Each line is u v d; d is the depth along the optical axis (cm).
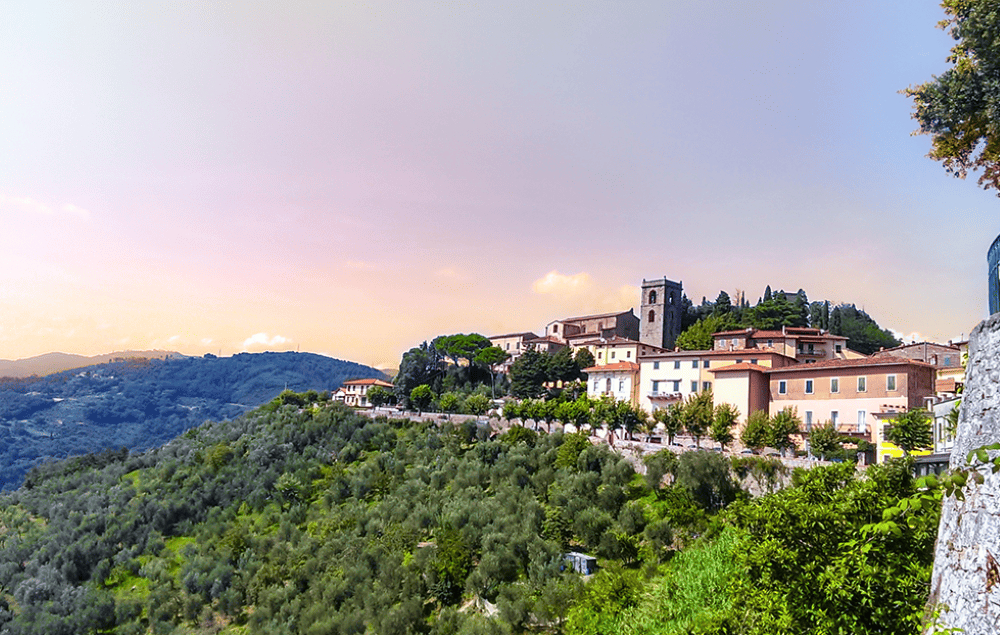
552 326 15412
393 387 14088
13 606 6228
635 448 6406
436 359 14538
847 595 1566
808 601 1684
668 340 14250
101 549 6938
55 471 10575
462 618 4447
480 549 5238
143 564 6762
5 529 8138
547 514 5356
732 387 7544
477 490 6494
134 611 5941
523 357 12675
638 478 5931
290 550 6262
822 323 13275
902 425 5084
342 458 8612
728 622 2092
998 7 2238
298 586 5672
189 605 5788
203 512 7631
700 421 6662
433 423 9494
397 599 5006
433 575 5034
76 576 6612
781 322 12769
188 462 9138
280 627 5141
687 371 8812
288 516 7112
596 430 8081
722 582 2964
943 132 2452
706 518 4609
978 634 1077
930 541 1550
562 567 4578
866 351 13300
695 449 6253
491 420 9244
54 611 5956
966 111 2350
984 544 1134
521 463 6969
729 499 5097
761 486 5106
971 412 1380
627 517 4962
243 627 5512
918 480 1155
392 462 8012
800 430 6312
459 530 5509
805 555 1781
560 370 12131
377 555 5575
